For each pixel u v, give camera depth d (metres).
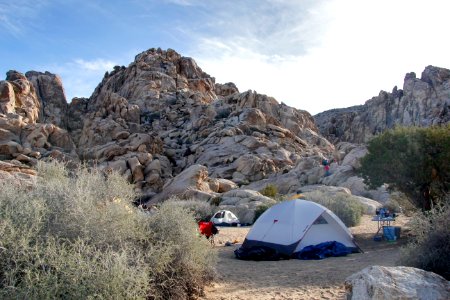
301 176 43.19
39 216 5.83
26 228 5.46
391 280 5.45
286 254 13.78
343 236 14.50
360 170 20.00
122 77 88.75
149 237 7.14
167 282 6.95
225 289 9.30
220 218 26.64
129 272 5.38
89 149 53.00
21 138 50.22
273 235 14.45
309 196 24.06
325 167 41.97
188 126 67.56
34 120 67.62
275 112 70.12
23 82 71.75
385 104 104.00
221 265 12.72
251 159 49.78
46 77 87.69
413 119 94.25
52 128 52.62
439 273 7.43
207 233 16.12
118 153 49.84
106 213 6.42
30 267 5.11
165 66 90.19
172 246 7.02
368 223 23.05
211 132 61.81
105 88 89.56
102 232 6.22
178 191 38.19
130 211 7.09
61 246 5.66
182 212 8.00
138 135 53.62
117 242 6.28
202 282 8.76
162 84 83.88
